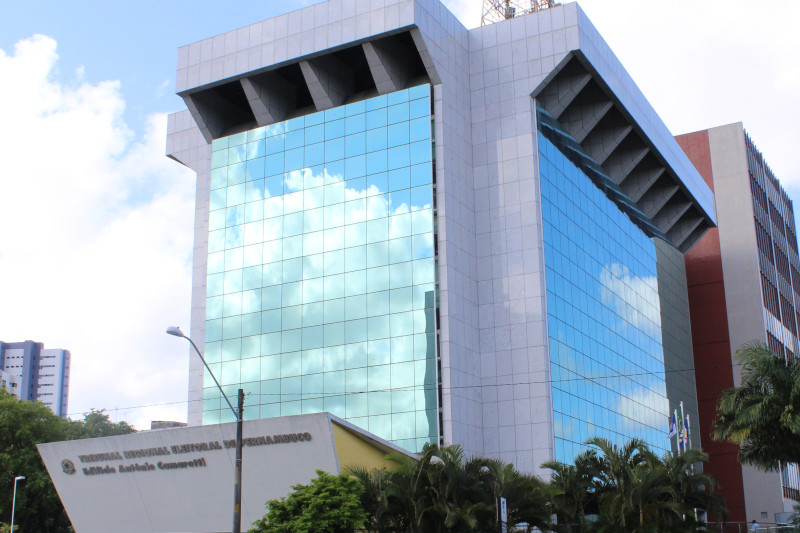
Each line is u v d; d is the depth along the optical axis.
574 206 68.75
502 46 64.56
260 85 67.19
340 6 63.12
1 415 74.31
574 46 61.88
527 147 61.78
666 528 41.03
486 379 59.62
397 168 61.22
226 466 44.44
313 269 62.91
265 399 62.25
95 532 50.03
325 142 64.75
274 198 66.12
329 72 65.44
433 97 61.25
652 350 84.62
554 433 57.97
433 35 61.16
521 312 59.53
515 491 38.19
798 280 124.75
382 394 57.84
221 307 66.12
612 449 43.56
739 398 39.47
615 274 76.75
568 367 62.19
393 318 58.81
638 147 75.88
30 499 74.75
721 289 101.19
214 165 69.38
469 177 62.78
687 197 88.88
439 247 58.50
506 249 61.00
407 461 38.47
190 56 69.12
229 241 67.19
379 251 60.56
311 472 42.31
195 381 65.88
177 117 74.75
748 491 94.19
